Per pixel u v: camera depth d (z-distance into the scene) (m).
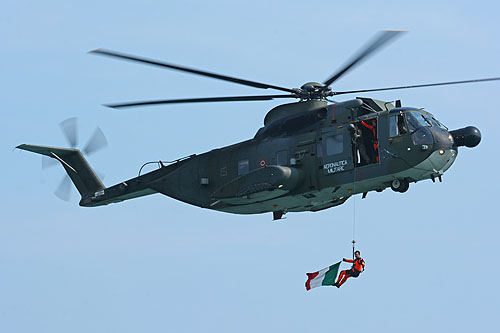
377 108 107.25
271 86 109.62
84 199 140.75
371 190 109.38
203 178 120.88
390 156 103.69
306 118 111.12
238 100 111.19
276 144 112.62
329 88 112.31
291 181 108.62
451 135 104.69
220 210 119.94
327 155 107.62
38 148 139.38
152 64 102.31
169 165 127.38
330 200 113.38
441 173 105.12
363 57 99.75
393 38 97.25
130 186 131.50
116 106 108.88
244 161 115.81
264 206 116.19
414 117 103.62
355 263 107.81
